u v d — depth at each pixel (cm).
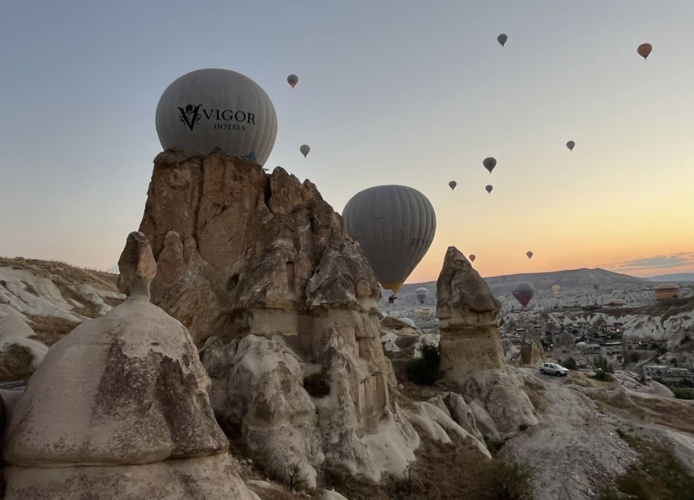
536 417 3322
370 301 2627
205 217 2575
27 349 2877
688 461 2878
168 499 909
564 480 2623
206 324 2461
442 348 3712
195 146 2792
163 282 2442
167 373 1019
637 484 2645
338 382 2239
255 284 2384
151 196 2533
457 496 2216
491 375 3431
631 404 3809
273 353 2200
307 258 2589
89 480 879
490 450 2944
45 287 4697
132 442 909
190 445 980
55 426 902
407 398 3020
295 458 1930
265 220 2628
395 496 2073
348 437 2125
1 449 940
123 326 1042
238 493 1013
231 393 2106
